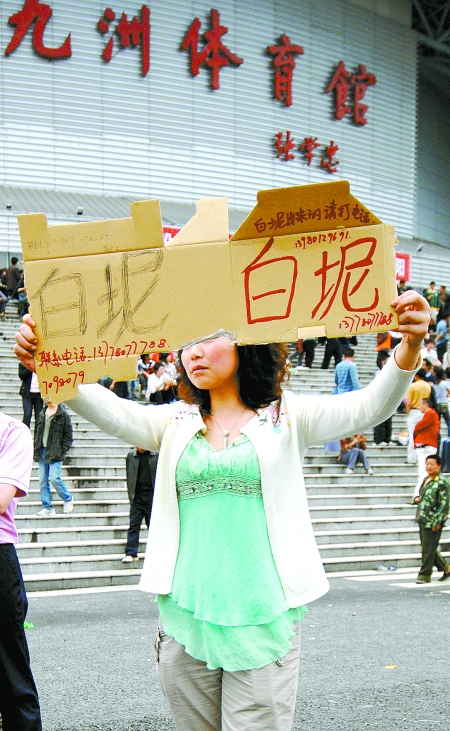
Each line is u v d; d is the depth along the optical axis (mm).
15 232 24297
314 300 2658
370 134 32969
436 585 10273
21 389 13484
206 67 29109
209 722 2826
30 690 3844
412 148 34500
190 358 2773
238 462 2740
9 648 3814
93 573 10070
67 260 2727
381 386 2684
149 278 2709
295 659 2760
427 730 4859
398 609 8555
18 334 2732
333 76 31734
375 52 33188
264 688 2654
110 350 2721
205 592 2691
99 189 27344
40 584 9625
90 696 5461
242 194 29641
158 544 2822
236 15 29609
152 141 28203
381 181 33344
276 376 2869
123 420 2889
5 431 3889
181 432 2842
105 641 6988
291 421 2830
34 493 12172
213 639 2670
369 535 12398
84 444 14242
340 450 15266
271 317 2676
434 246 35656
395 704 5344
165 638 2828
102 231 2711
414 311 2568
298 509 2803
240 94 29703
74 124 27109
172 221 24922
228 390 2859
